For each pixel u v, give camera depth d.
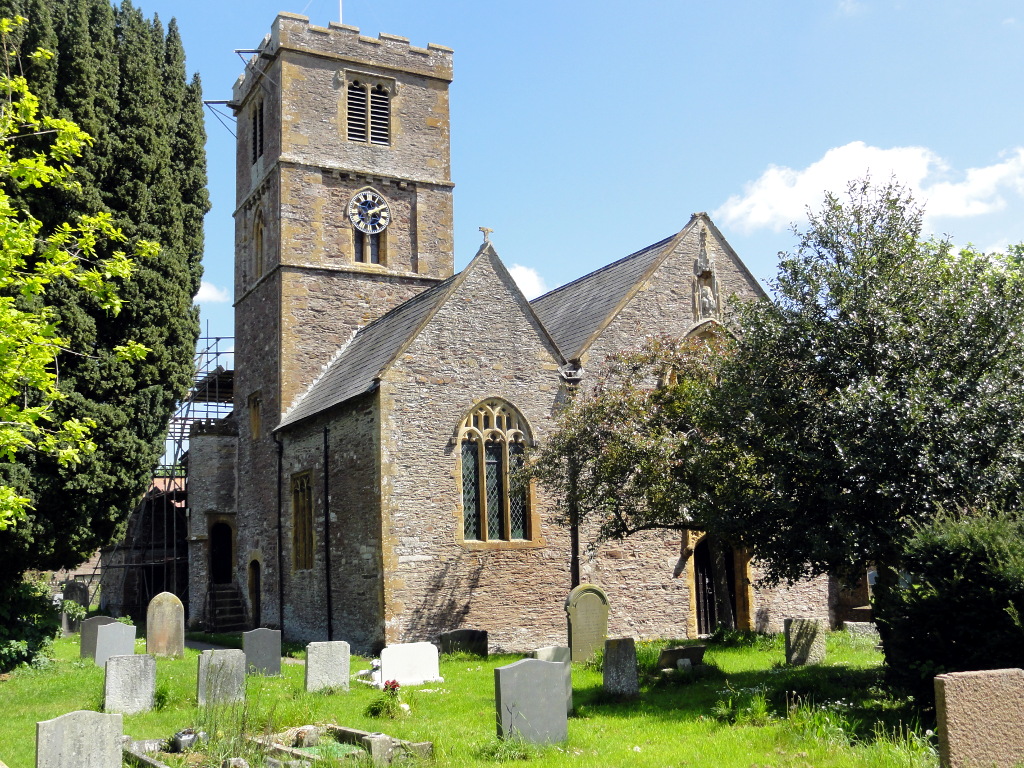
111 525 24.30
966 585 13.20
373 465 26.70
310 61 37.03
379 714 16.12
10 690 19.78
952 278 18.19
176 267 25.64
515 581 27.48
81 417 22.94
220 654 17.47
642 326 30.23
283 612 32.56
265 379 36.25
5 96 22.06
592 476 23.59
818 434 17.23
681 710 15.75
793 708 14.25
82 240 17.31
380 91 38.66
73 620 34.22
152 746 14.03
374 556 26.30
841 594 32.19
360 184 37.31
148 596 43.19
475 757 13.02
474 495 27.70
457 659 23.66
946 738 10.55
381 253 37.72
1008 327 17.12
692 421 21.80
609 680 17.12
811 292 18.66
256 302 37.94
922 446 15.82
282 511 33.09
